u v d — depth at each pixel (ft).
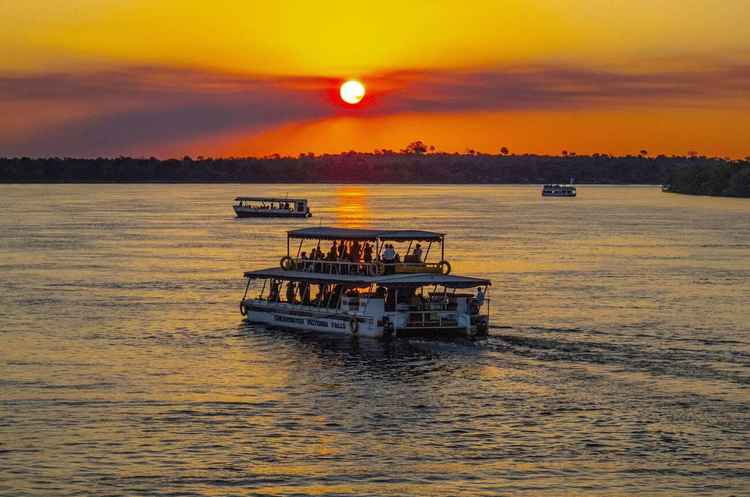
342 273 379.35
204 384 297.74
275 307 388.78
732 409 272.51
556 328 386.93
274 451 239.71
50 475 224.53
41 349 346.13
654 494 217.56
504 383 298.15
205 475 225.15
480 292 366.63
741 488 220.84
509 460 235.20
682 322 405.18
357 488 218.79
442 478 224.74
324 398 282.77
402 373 310.04
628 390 290.76
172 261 644.27
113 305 445.78
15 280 537.65
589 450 241.76
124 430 253.44
